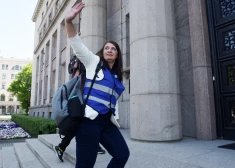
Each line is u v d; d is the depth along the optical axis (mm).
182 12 6090
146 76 4969
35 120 11742
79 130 1682
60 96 1841
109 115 1830
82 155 1624
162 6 5305
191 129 5438
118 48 2115
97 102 1737
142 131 4828
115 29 9164
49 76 19875
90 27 8758
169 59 5105
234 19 4891
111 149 1794
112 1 9703
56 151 3631
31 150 5422
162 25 5188
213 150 3754
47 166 3537
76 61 2311
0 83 81438
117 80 2012
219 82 5113
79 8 1725
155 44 5059
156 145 4324
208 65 5250
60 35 17375
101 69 1909
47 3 26406
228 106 4895
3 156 5598
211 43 5352
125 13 8523
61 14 17562
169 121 4750
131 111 5273
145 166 2746
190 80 5613
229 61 4934
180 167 2682
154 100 4805
